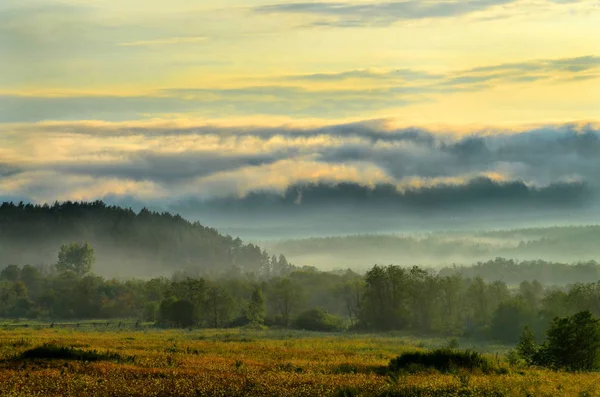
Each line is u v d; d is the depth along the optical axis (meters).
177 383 42.53
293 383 43.94
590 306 115.88
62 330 111.62
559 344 56.81
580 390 40.72
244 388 41.69
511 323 117.75
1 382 41.69
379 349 84.25
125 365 51.06
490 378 44.38
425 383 41.62
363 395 39.19
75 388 40.53
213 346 78.06
